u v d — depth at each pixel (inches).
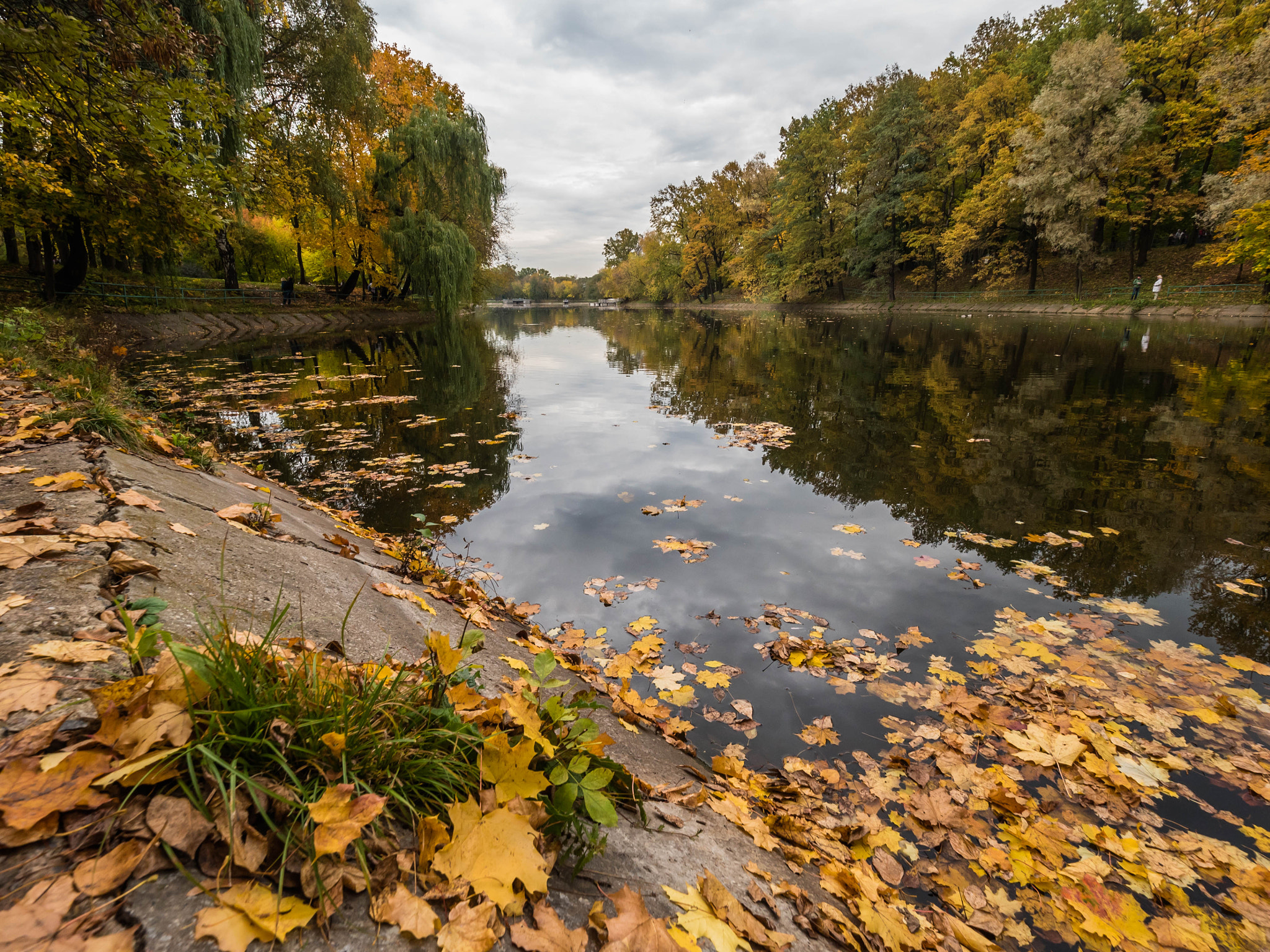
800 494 244.7
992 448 307.6
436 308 1090.7
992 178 1256.8
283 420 369.7
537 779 48.0
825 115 1737.2
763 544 193.5
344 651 61.0
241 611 67.5
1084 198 1035.3
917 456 296.4
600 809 48.3
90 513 79.1
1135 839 80.5
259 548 94.5
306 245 1424.7
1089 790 89.7
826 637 138.3
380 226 1042.1
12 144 331.6
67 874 30.4
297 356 684.7
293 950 31.9
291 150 812.6
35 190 370.3
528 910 41.1
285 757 40.3
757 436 346.3
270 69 838.5
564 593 158.9
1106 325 952.3
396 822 42.5
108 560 63.9
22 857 30.6
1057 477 257.9
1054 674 122.2
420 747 48.0
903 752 99.8
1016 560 179.6
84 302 690.2
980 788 90.4
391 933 35.0
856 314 1604.3
